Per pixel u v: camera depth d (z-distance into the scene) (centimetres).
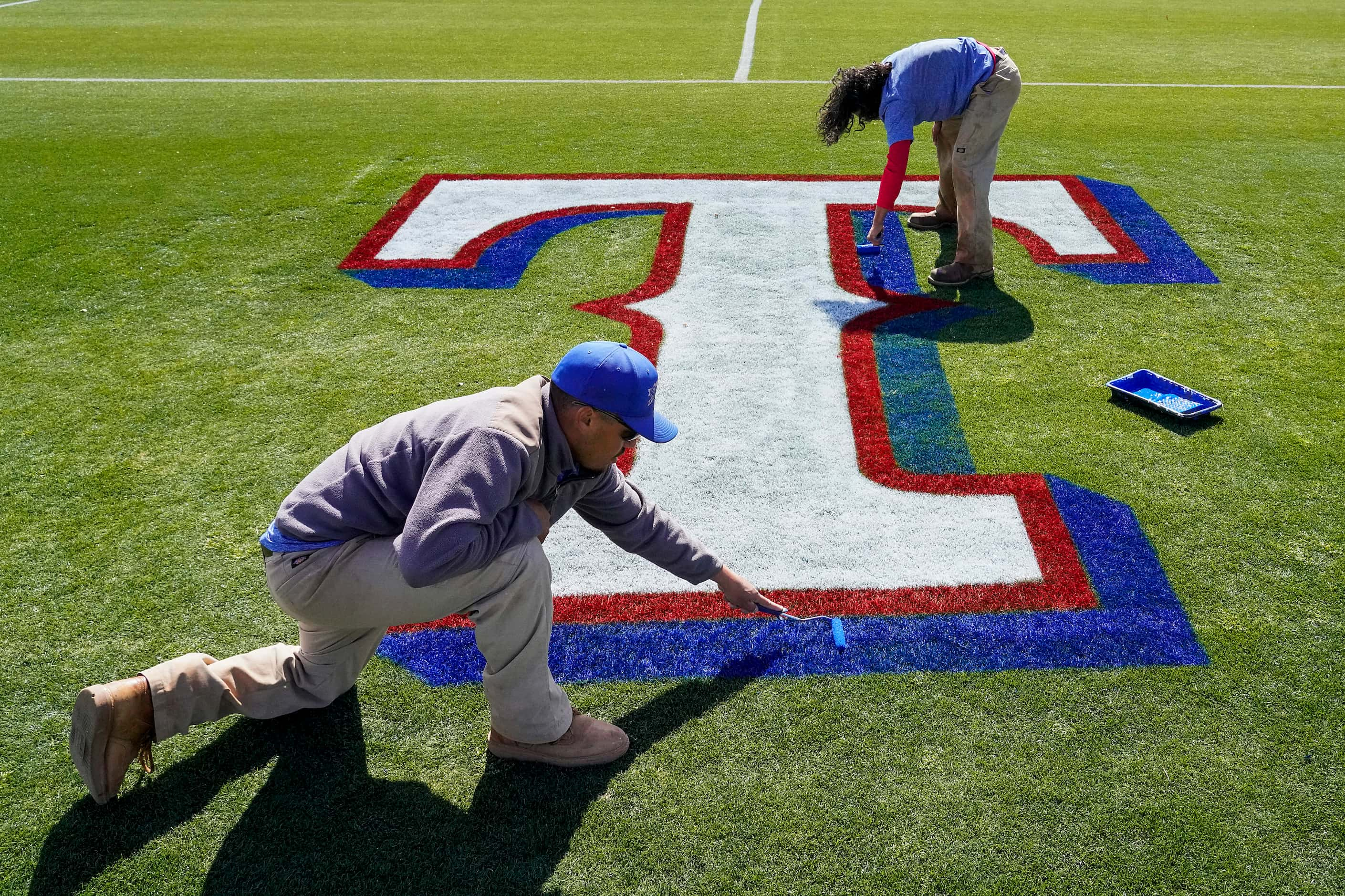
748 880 223
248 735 262
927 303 527
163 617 304
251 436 404
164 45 1338
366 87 1080
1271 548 328
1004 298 530
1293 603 303
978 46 509
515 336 493
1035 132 867
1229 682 274
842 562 330
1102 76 1119
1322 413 408
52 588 317
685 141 852
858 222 645
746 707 271
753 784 247
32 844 233
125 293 546
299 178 746
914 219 629
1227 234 614
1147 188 707
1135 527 341
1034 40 1365
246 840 234
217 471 380
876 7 1667
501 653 232
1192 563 322
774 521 353
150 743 241
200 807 242
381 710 271
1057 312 512
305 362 467
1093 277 554
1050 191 701
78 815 240
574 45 1342
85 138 862
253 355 474
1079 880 221
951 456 388
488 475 207
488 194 713
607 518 259
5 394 439
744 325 505
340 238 629
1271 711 265
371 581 220
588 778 250
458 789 247
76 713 226
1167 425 403
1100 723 262
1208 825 233
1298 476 366
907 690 276
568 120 930
